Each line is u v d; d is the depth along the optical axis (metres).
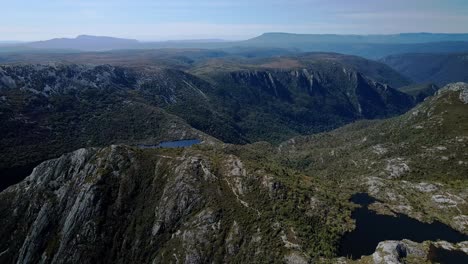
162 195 138.25
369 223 118.25
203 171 139.62
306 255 99.50
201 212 125.44
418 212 125.69
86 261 131.38
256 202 122.75
